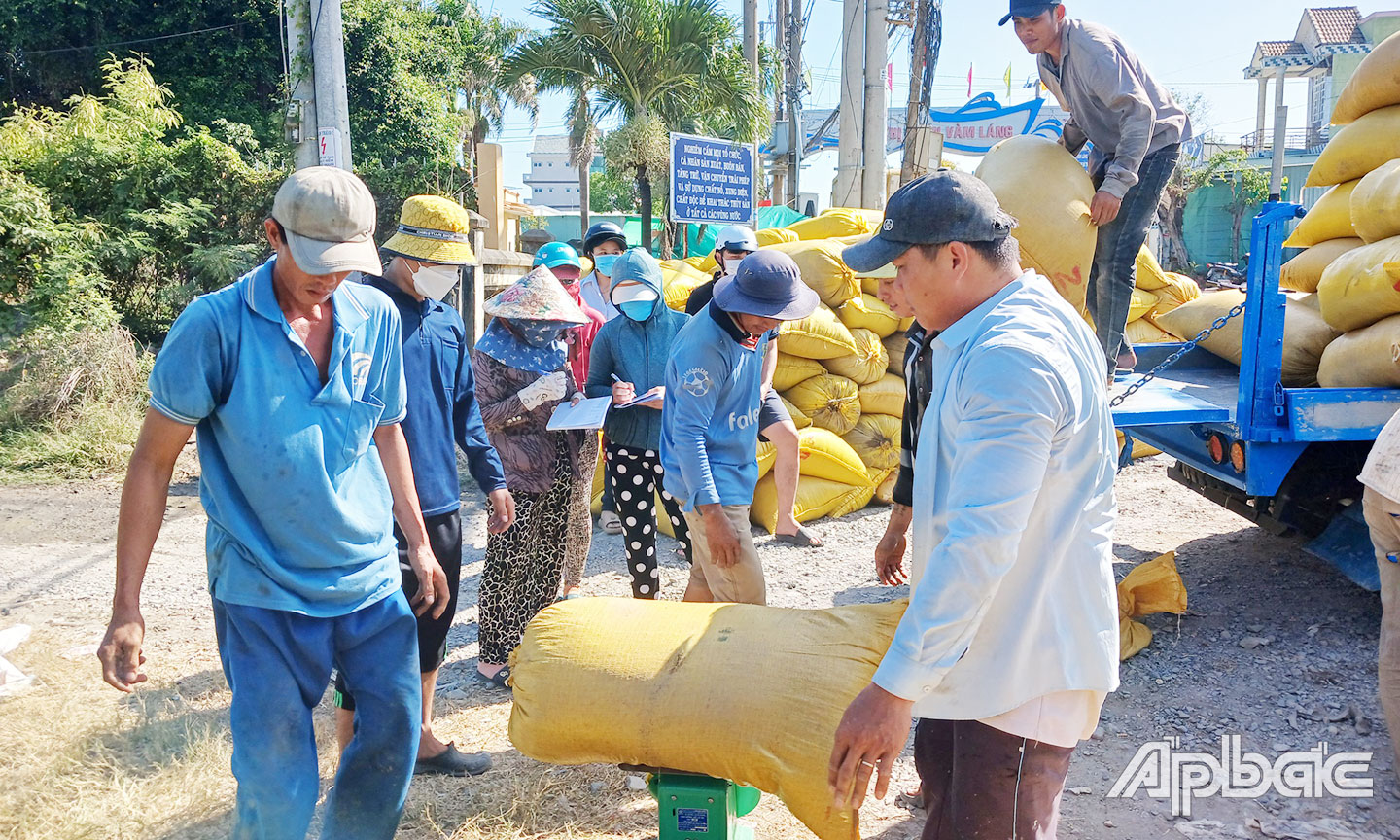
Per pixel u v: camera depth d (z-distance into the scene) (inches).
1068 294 152.9
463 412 131.0
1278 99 1631.4
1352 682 150.4
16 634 173.5
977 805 76.7
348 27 791.1
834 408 247.6
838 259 245.6
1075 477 72.2
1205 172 1582.2
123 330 379.6
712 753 86.7
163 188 470.9
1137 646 164.4
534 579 159.0
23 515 259.6
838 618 92.7
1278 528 175.6
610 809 121.4
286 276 85.5
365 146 813.2
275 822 87.6
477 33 1053.2
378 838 97.3
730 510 127.3
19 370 346.0
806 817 85.0
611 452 160.6
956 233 74.0
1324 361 169.6
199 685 156.4
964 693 74.6
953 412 72.6
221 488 86.9
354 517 90.7
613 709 88.2
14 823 113.0
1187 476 202.1
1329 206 195.0
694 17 579.5
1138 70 159.6
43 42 777.6
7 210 374.0
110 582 209.5
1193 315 211.8
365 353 90.8
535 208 1567.4
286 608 87.0
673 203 381.7
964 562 66.4
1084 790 126.6
